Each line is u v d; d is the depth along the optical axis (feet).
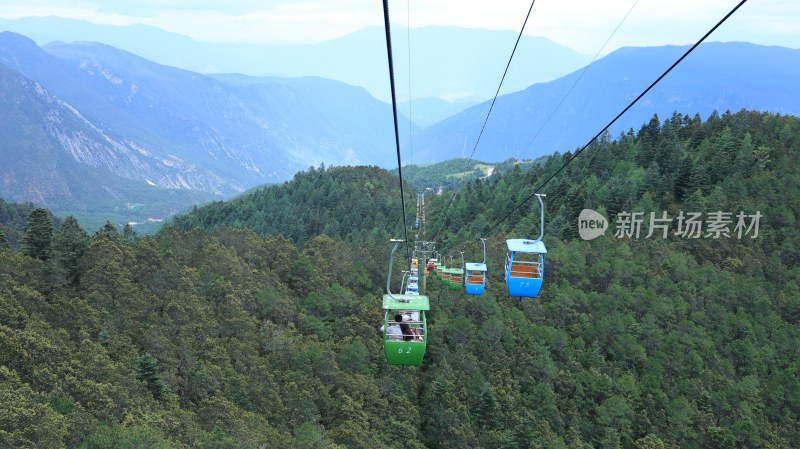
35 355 162.81
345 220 628.28
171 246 312.50
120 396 154.92
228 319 242.58
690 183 483.51
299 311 294.05
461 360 273.13
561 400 261.44
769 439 252.42
